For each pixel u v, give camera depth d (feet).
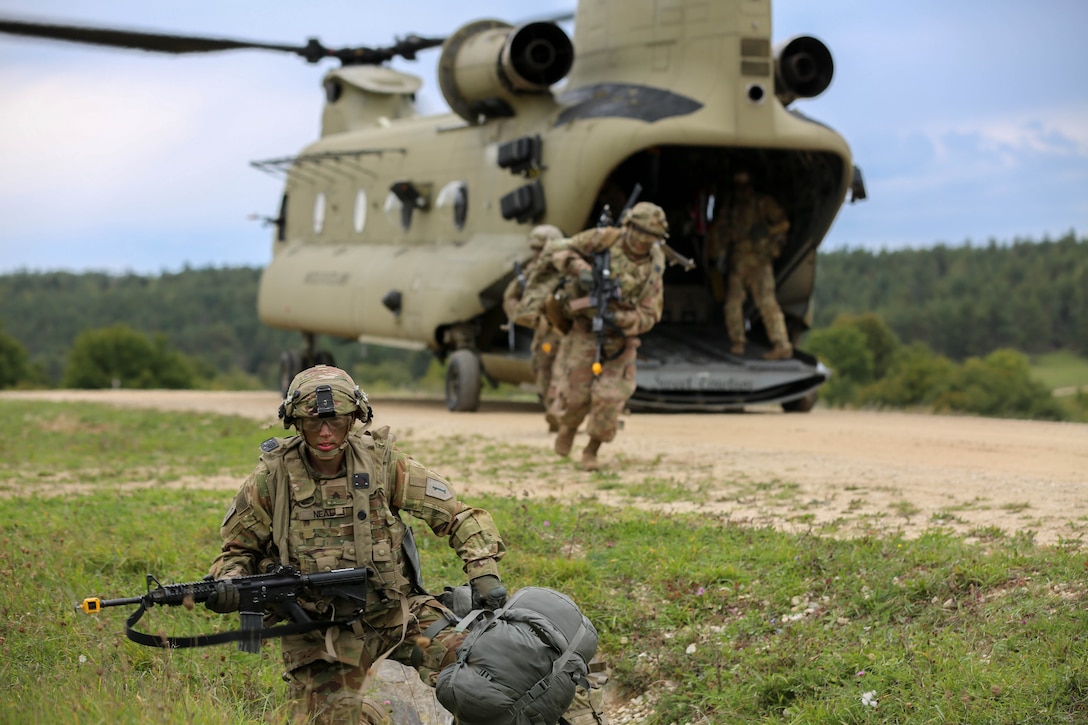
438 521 16.43
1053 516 26.11
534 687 15.08
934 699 17.46
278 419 15.69
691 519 28.17
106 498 34.47
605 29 56.03
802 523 27.35
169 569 25.82
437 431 48.85
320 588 15.48
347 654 15.83
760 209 56.80
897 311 449.89
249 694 19.43
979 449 39.83
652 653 21.66
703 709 19.69
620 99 53.47
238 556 15.93
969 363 264.31
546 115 56.54
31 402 76.18
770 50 52.26
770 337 57.31
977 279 496.64
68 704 15.99
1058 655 17.71
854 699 18.12
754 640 21.12
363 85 77.36
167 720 15.53
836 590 21.94
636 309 35.63
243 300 515.09
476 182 60.80
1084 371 406.62
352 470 15.79
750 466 36.65
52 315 510.58
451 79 60.13
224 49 51.01
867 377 264.72
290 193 82.12
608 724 19.67
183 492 35.17
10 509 32.55
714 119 51.57
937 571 21.39
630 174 58.85
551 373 45.68
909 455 38.32
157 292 540.11
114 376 279.08
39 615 22.03
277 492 15.71
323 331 74.69
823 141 53.47
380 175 70.28
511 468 38.37
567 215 53.47
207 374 355.97
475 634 15.46
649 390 54.19
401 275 63.82
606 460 39.14
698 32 52.60
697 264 61.05
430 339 60.18
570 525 28.07
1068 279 462.19
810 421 52.54
